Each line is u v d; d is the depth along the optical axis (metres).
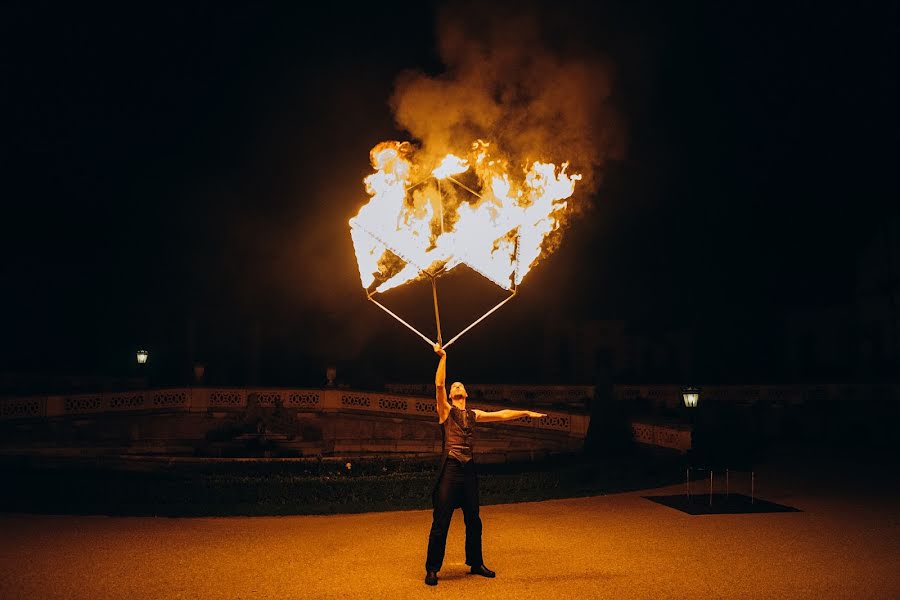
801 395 33.22
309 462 18.55
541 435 26.69
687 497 15.09
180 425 28.89
